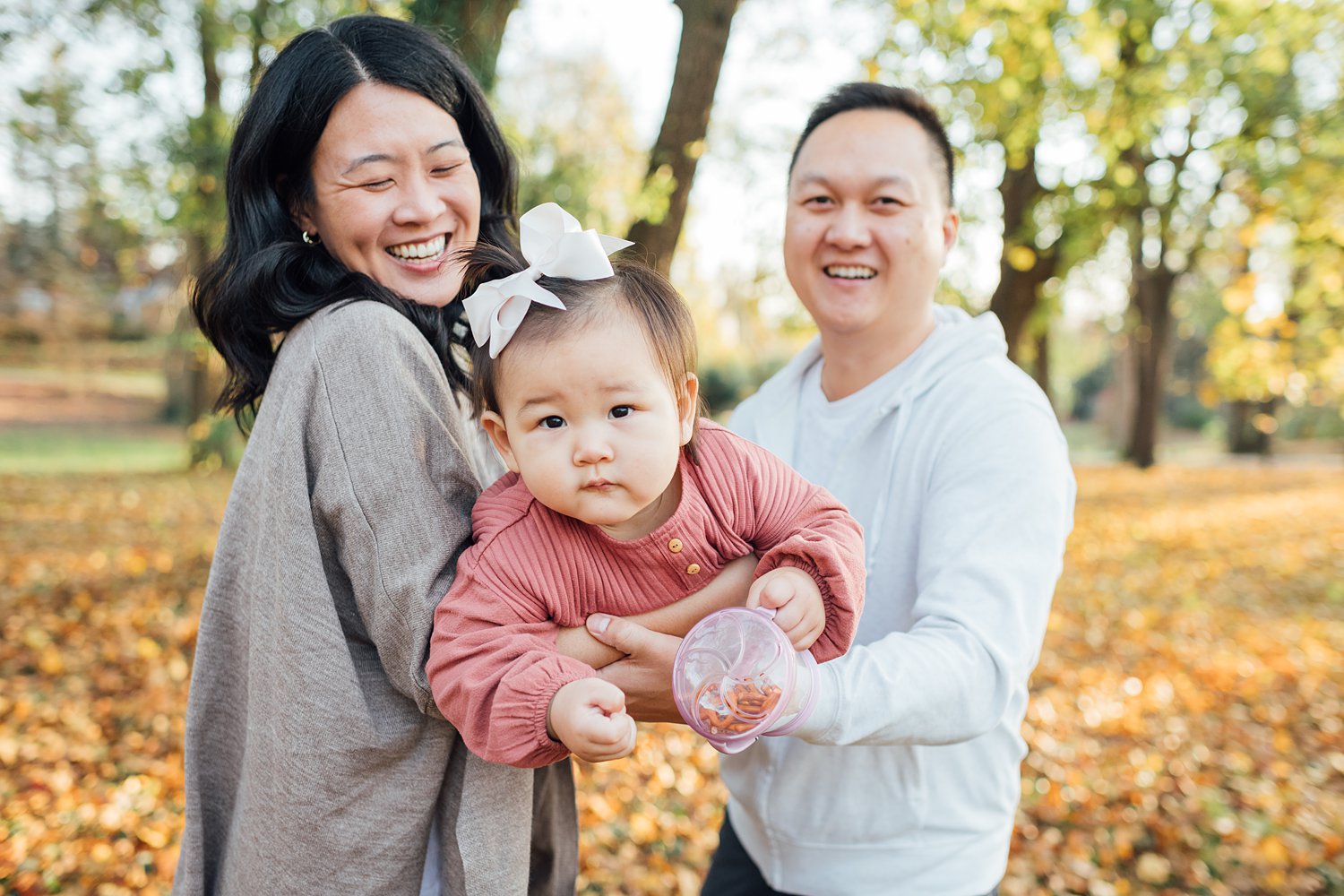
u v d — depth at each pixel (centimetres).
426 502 149
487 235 191
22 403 2597
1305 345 991
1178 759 517
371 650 155
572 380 134
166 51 999
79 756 472
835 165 198
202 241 1005
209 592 167
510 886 153
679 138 559
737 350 2605
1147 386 2069
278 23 923
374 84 161
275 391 159
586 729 120
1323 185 1077
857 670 147
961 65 905
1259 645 737
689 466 152
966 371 191
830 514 152
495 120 187
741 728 130
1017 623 163
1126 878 402
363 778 149
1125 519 1344
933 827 185
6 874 368
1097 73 952
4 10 957
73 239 1831
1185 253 1900
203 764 169
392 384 150
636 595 148
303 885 150
